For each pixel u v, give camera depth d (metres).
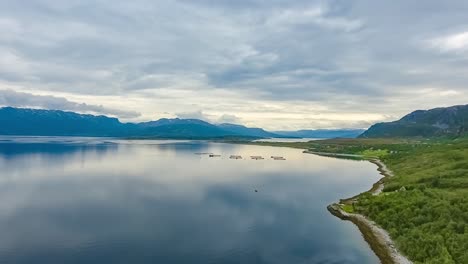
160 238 77.81
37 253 68.44
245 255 69.31
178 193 126.81
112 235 79.12
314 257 68.56
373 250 71.19
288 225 88.69
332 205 106.69
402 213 81.31
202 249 71.88
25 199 112.38
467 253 57.16
